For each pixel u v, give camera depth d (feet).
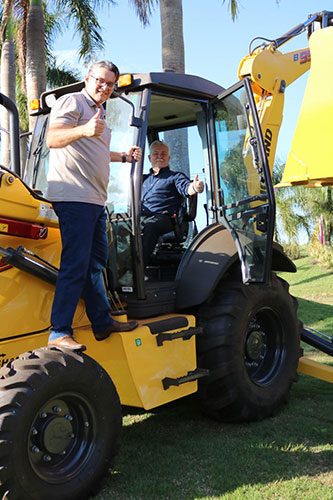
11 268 10.28
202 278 13.07
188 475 10.50
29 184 13.84
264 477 10.34
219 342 13.00
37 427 9.22
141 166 11.97
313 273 58.23
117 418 10.05
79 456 9.63
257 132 12.51
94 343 11.28
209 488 9.97
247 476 10.39
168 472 10.67
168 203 14.28
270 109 14.96
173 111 14.48
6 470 8.29
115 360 11.05
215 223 14.16
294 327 15.06
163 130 15.76
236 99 13.24
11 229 10.26
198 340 13.23
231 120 13.56
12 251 10.11
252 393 13.50
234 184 13.58
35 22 39.63
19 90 57.82
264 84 14.70
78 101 10.11
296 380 15.14
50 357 9.24
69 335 9.85
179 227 14.34
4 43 48.62
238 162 13.37
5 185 10.06
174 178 14.14
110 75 10.23
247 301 13.57
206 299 12.84
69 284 9.96
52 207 11.00
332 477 10.33
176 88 12.98
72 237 10.04
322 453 11.47
